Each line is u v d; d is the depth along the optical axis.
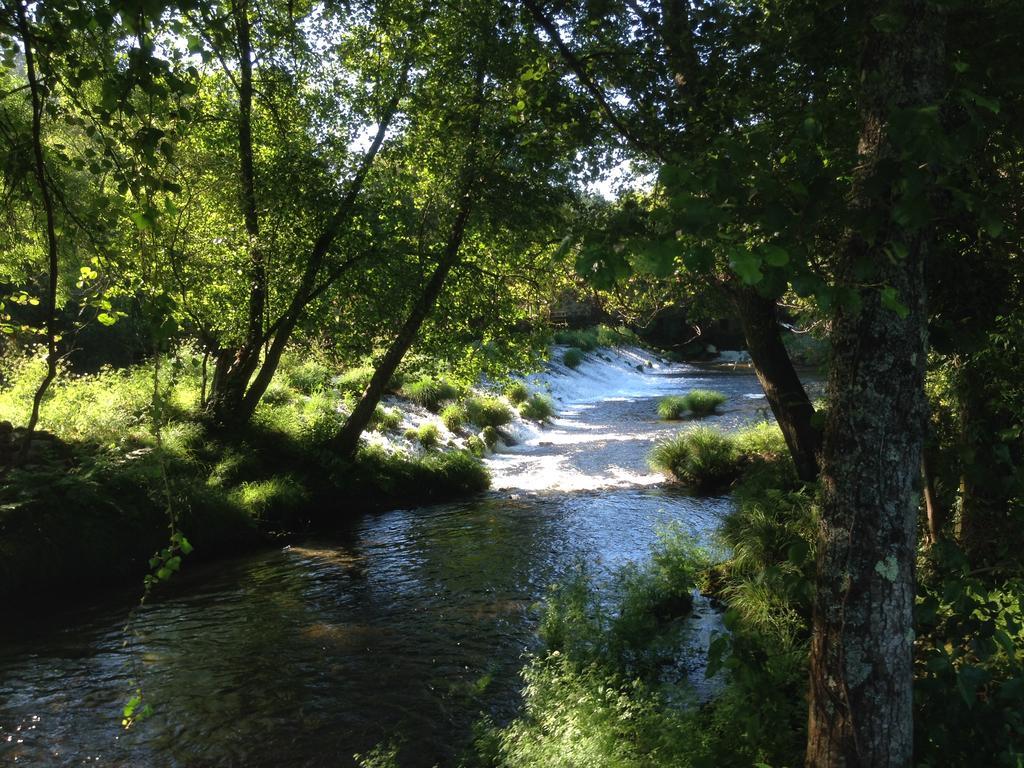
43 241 4.02
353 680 6.09
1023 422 3.81
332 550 9.99
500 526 11.15
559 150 5.44
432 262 11.28
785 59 3.92
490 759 4.72
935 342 3.05
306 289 11.30
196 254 9.73
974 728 2.78
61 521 8.45
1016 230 3.32
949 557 3.05
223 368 12.55
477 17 6.66
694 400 21.88
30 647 6.81
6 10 2.34
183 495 9.72
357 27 10.46
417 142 10.80
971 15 2.78
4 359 12.74
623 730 4.20
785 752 3.47
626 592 7.25
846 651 2.52
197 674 6.23
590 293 9.07
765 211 2.07
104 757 5.02
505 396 21.00
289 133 10.68
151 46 2.41
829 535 2.57
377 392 13.09
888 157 2.23
